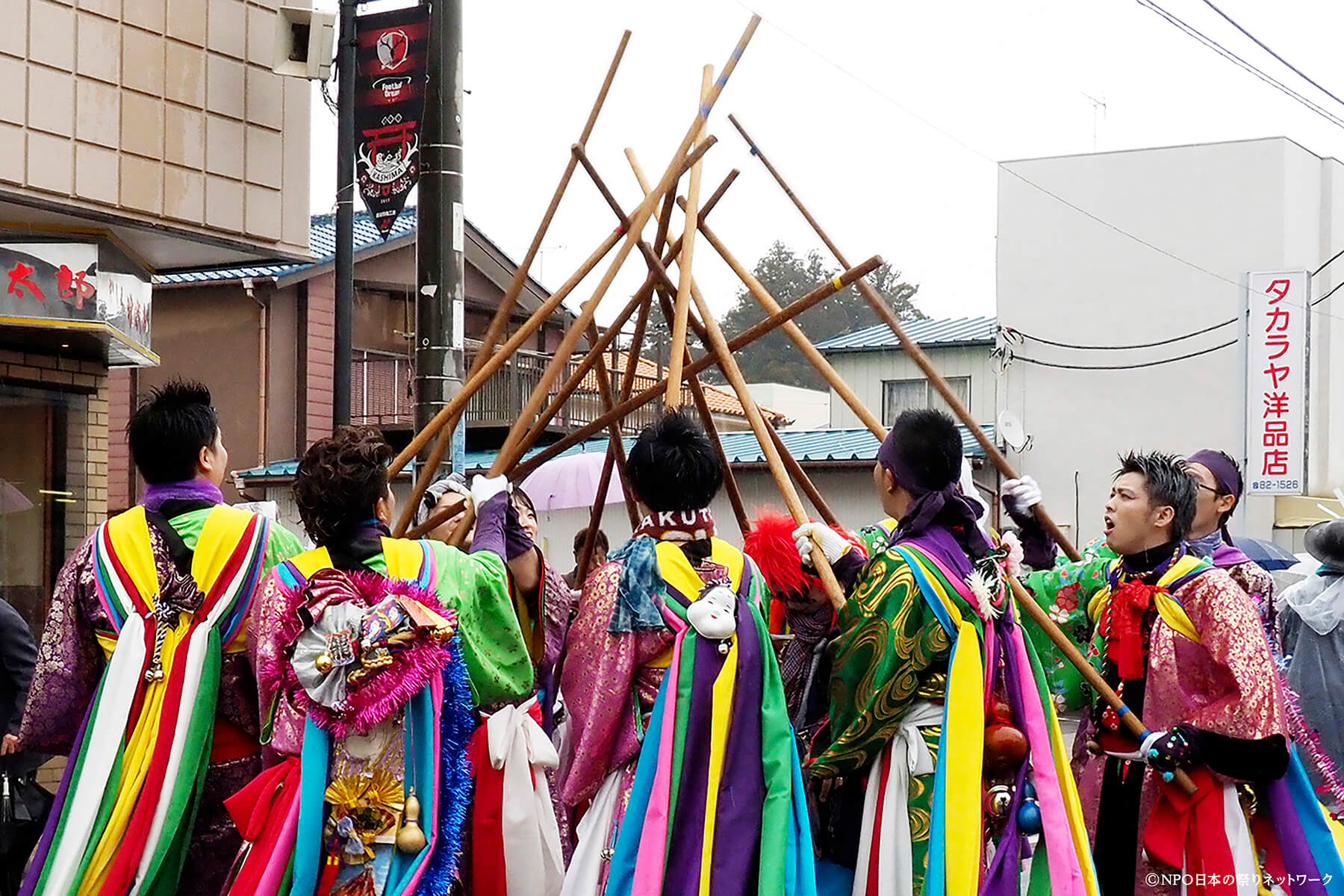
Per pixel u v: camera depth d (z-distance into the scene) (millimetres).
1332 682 5461
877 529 4316
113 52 6426
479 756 3189
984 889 3139
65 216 6379
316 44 6855
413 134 6773
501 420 16078
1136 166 18094
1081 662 3475
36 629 7391
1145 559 3707
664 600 3164
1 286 6391
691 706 3072
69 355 7512
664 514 3287
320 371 16484
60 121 6184
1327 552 5617
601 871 3145
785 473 3502
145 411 3484
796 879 2994
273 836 2943
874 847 3250
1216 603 3533
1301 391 15953
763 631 3180
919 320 21609
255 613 3213
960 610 3227
